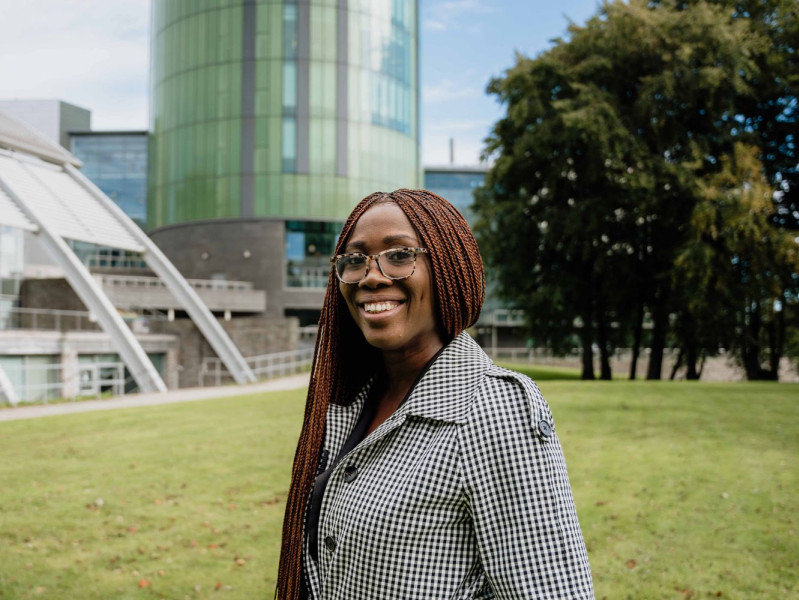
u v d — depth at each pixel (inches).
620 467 321.4
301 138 1766.7
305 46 1775.3
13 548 228.7
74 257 886.4
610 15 960.3
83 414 543.5
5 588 196.4
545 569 48.3
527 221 1028.5
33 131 1126.4
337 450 63.1
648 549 220.2
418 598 50.3
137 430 455.5
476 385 53.1
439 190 2377.0
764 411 494.6
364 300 58.0
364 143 1812.3
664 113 917.2
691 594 187.3
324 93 1782.7
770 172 1014.4
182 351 1119.0
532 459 49.6
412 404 54.0
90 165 2405.3
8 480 315.9
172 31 1863.9
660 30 917.2
